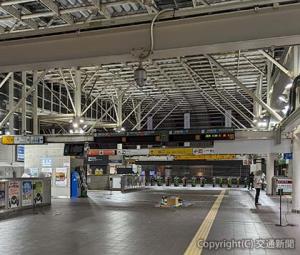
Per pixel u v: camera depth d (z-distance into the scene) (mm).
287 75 12438
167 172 45469
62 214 14227
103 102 32719
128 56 6113
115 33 6055
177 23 5758
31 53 6539
